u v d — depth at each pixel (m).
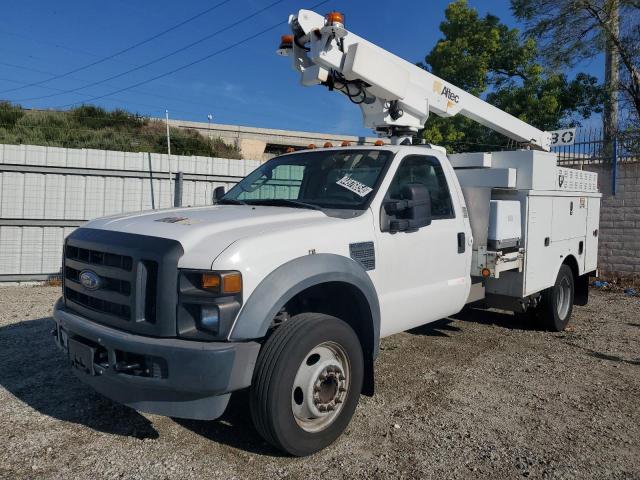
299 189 4.86
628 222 11.52
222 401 3.19
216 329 3.10
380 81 5.30
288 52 5.59
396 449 3.65
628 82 14.77
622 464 3.54
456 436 3.87
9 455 3.46
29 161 9.89
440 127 19.95
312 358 3.57
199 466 3.37
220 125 33.97
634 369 5.55
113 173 10.52
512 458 3.57
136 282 3.23
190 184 11.18
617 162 11.65
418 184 4.38
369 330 4.00
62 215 10.20
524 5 15.54
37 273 10.05
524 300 6.25
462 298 5.30
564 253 7.09
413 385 4.88
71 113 26.84
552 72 16.06
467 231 5.32
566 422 4.17
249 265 3.22
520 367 5.49
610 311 8.66
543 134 8.14
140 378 3.14
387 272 4.29
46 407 4.23
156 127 28.20
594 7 14.65
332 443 3.70
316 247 3.65
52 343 5.91
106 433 3.80
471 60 19.89
